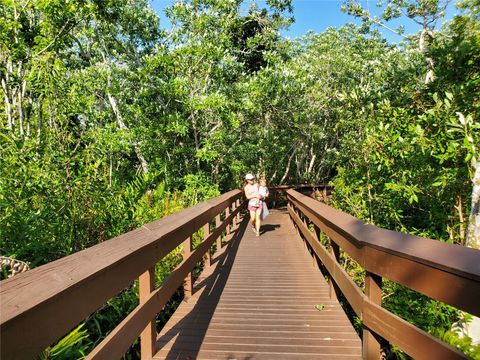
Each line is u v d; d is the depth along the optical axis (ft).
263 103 51.98
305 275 20.20
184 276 13.26
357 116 28.35
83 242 18.69
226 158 58.29
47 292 4.41
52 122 23.12
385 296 18.66
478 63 22.68
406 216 25.08
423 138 19.58
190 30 51.13
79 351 10.10
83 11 33.71
